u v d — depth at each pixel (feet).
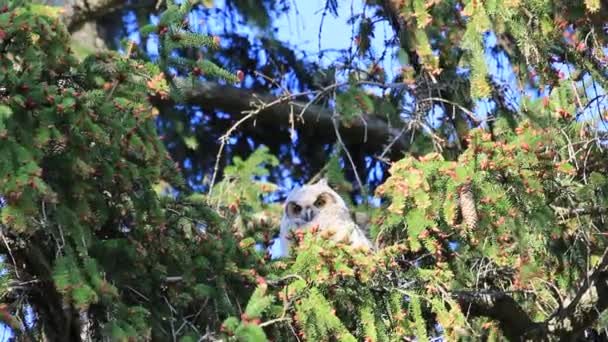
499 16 38.99
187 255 33.14
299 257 33.14
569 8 38.91
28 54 30.73
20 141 29.63
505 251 37.22
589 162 38.88
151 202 32.76
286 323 32.55
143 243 32.76
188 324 32.83
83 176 30.48
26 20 30.58
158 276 32.83
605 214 37.99
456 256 39.99
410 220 35.01
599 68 39.45
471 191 34.53
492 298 40.34
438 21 48.03
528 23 39.22
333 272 32.68
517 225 35.27
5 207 28.73
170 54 34.99
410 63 49.08
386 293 34.53
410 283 35.12
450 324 34.14
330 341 33.22
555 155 36.45
